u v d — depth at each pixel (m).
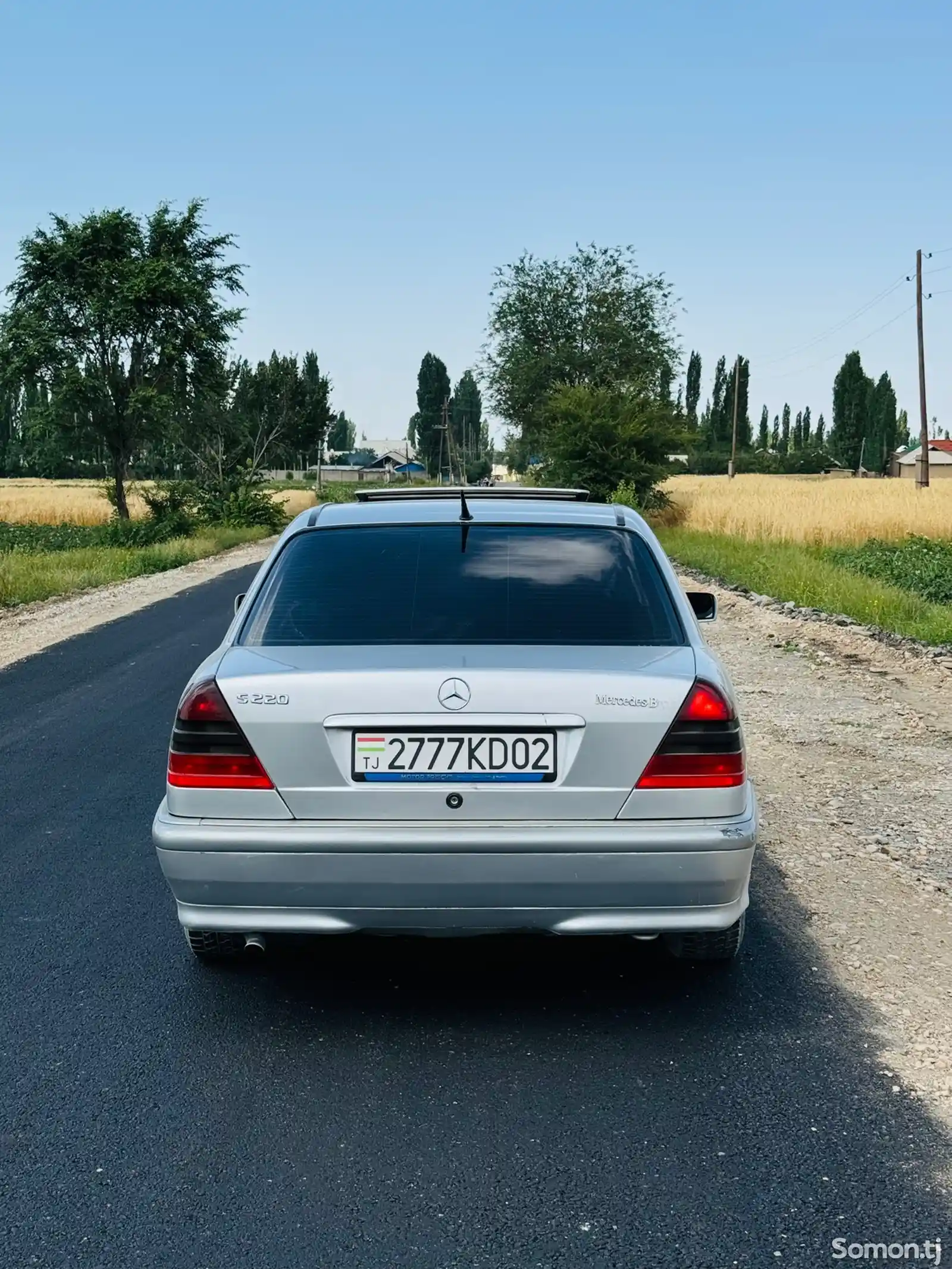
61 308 37.84
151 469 44.59
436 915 3.39
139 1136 2.99
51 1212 2.67
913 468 112.75
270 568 4.06
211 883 3.42
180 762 3.47
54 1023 3.66
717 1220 2.61
